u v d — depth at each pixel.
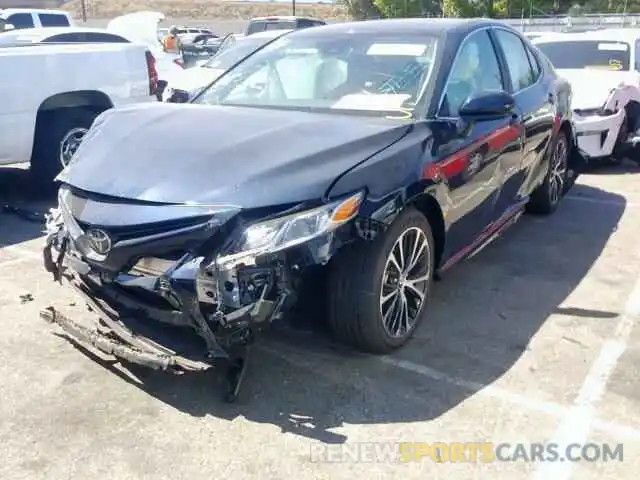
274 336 3.97
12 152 6.89
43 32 11.45
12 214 6.75
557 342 3.98
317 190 3.18
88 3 77.19
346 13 53.94
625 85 8.36
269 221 3.09
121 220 3.21
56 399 3.38
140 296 3.29
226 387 3.43
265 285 3.08
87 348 3.82
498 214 4.99
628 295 4.68
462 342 3.98
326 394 3.43
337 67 4.47
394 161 3.55
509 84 5.14
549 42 9.95
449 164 3.95
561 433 3.13
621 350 3.88
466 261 5.27
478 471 2.88
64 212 3.58
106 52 7.57
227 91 4.69
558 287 4.81
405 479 2.83
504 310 4.42
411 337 3.99
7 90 6.72
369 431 3.14
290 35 5.04
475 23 4.91
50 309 3.80
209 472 2.87
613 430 3.15
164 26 46.38
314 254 3.13
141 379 3.56
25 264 5.27
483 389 3.48
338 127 3.74
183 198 3.18
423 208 3.96
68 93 7.26
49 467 2.90
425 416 3.26
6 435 3.11
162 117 4.01
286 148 3.45
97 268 3.36
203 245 3.09
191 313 3.09
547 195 6.37
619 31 9.85
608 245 5.71
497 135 4.58
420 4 42.62
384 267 3.53
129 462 2.93
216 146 3.48
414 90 4.18
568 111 6.40
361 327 3.57
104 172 3.50
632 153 8.73
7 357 3.78
